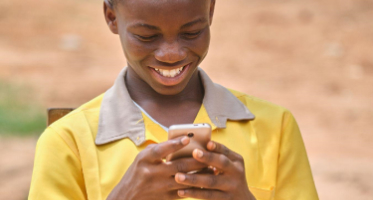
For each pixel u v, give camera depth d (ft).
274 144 8.18
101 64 55.11
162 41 7.21
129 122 7.80
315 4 72.69
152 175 6.55
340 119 42.06
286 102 46.34
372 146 36.01
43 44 59.06
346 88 50.21
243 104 8.42
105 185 7.47
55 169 7.57
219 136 7.96
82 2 72.95
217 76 52.75
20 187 26.71
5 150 32.04
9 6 67.46
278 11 71.10
